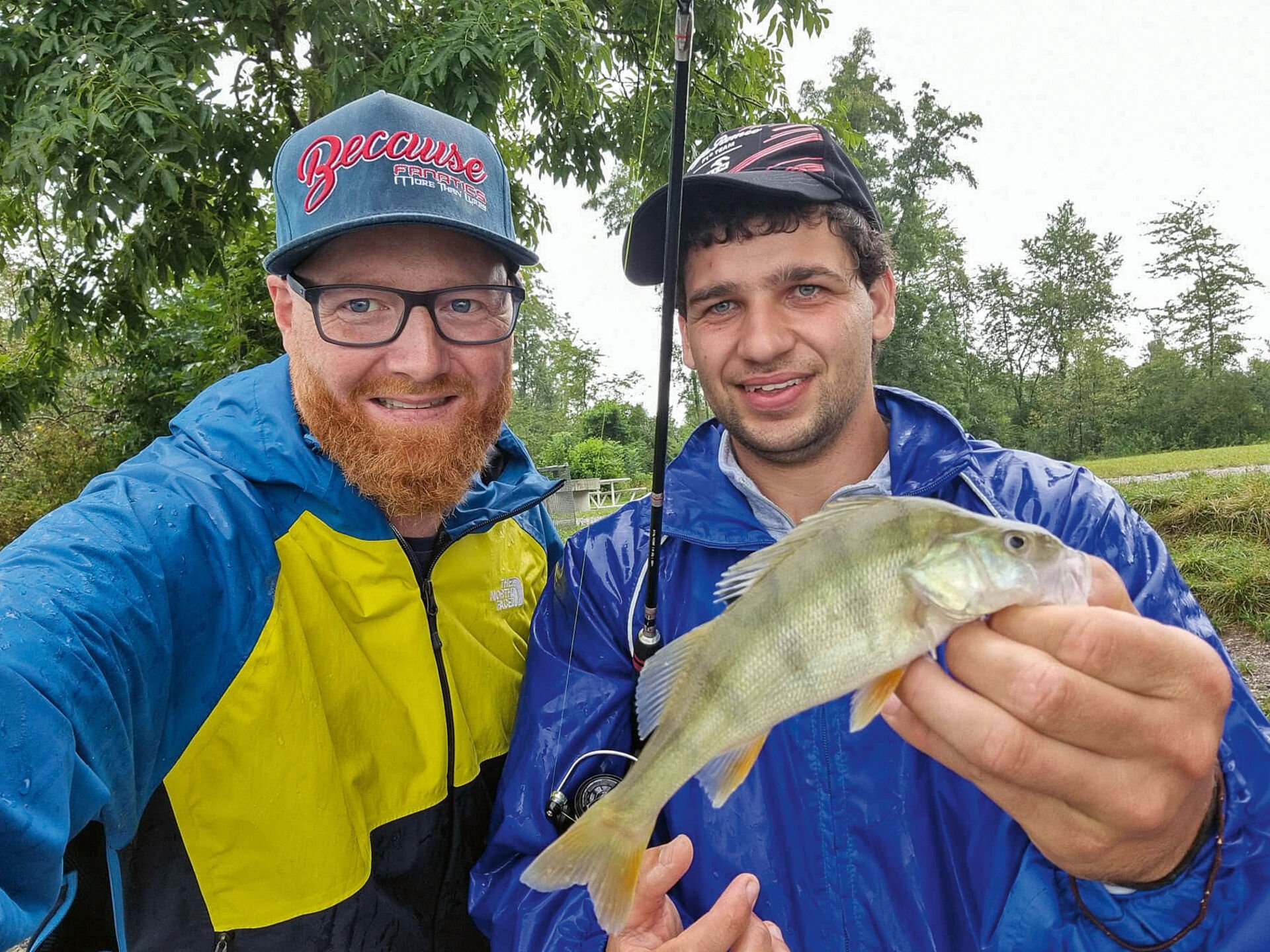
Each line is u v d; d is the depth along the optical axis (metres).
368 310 0.53
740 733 0.40
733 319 0.54
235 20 1.39
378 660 0.53
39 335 1.94
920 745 0.36
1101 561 0.37
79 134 1.16
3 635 0.36
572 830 0.40
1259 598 1.96
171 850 0.47
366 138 0.53
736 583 0.41
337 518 0.53
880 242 0.57
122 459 2.18
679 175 0.50
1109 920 0.41
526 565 0.68
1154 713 0.32
